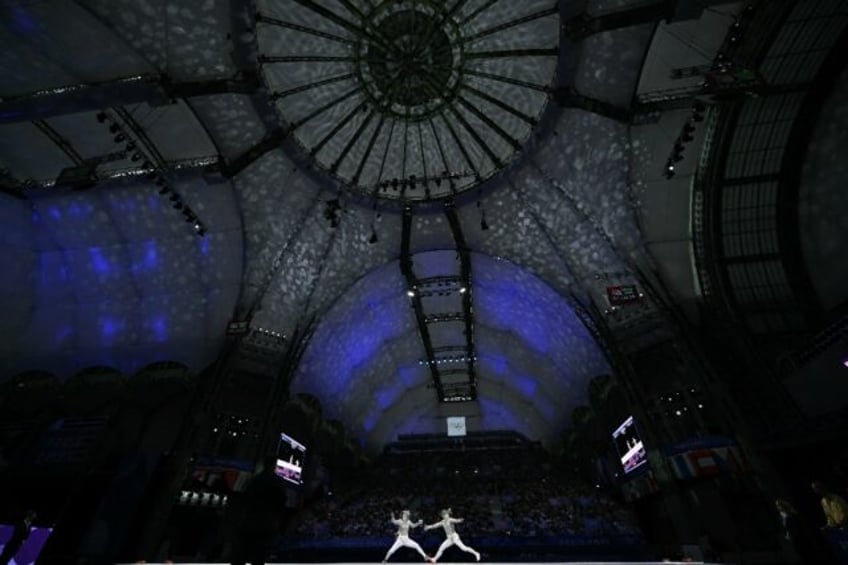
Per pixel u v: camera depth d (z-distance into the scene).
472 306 34.44
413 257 30.00
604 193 24.56
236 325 26.03
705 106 18.69
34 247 25.66
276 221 26.28
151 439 23.83
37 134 21.20
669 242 24.08
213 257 26.56
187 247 26.25
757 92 16.72
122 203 24.52
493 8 21.50
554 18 21.17
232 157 23.05
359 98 24.59
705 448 19.22
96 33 16.94
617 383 24.11
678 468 19.72
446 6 21.67
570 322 28.50
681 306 23.58
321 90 23.56
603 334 25.27
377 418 40.47
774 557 16.27
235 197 24.77
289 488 26.39
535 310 30.83
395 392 41.28
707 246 22.16
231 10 17.78
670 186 22.89
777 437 18.00
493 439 40.59
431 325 36.47
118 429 23.61
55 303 26.92
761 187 20.59
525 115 24.12
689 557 17.42
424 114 25.53
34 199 24.03
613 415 27.03
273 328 27.66
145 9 16.88
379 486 33.44
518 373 38.66
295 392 28.64
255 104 21.38
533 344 33.88
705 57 18.38
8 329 25.84
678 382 21.94
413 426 43.75
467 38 22.59
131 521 18.78
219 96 20.69
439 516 27.53
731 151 20.33
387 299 32.84
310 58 22.25
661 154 22.16
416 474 35.81
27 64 17.84
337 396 33.53
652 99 19.95
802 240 20.41
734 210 21.30
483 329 36.53
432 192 27.62
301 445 28.64
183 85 19.08
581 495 29.23
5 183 23.00
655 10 16.70
